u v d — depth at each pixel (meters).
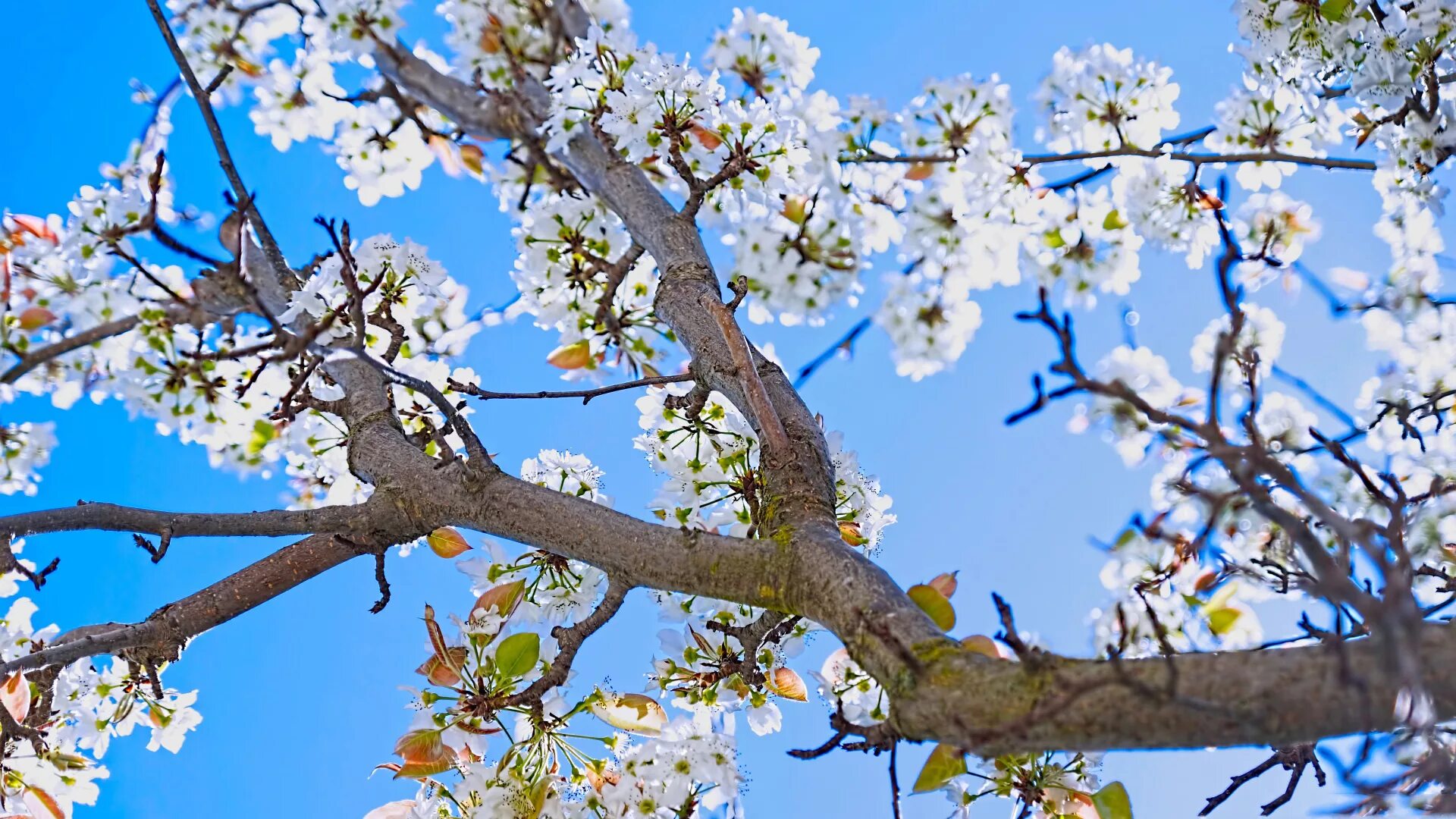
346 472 3.70
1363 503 3.01
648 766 3.23
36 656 2.78
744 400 2.85
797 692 3.44
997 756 1.72
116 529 2.78
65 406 3.06
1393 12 3.27
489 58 2.80
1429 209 3.30
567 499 2.67
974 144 3.08
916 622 1.97
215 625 3.12
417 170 3.18
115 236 2.71
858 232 3.15
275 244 3.04
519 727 3.22
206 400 3.14
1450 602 2.70
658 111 3.06
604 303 3.21
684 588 2.46
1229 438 3.03
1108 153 3.29
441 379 3.55
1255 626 2.91
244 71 3.01
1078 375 1.64
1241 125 3.36
